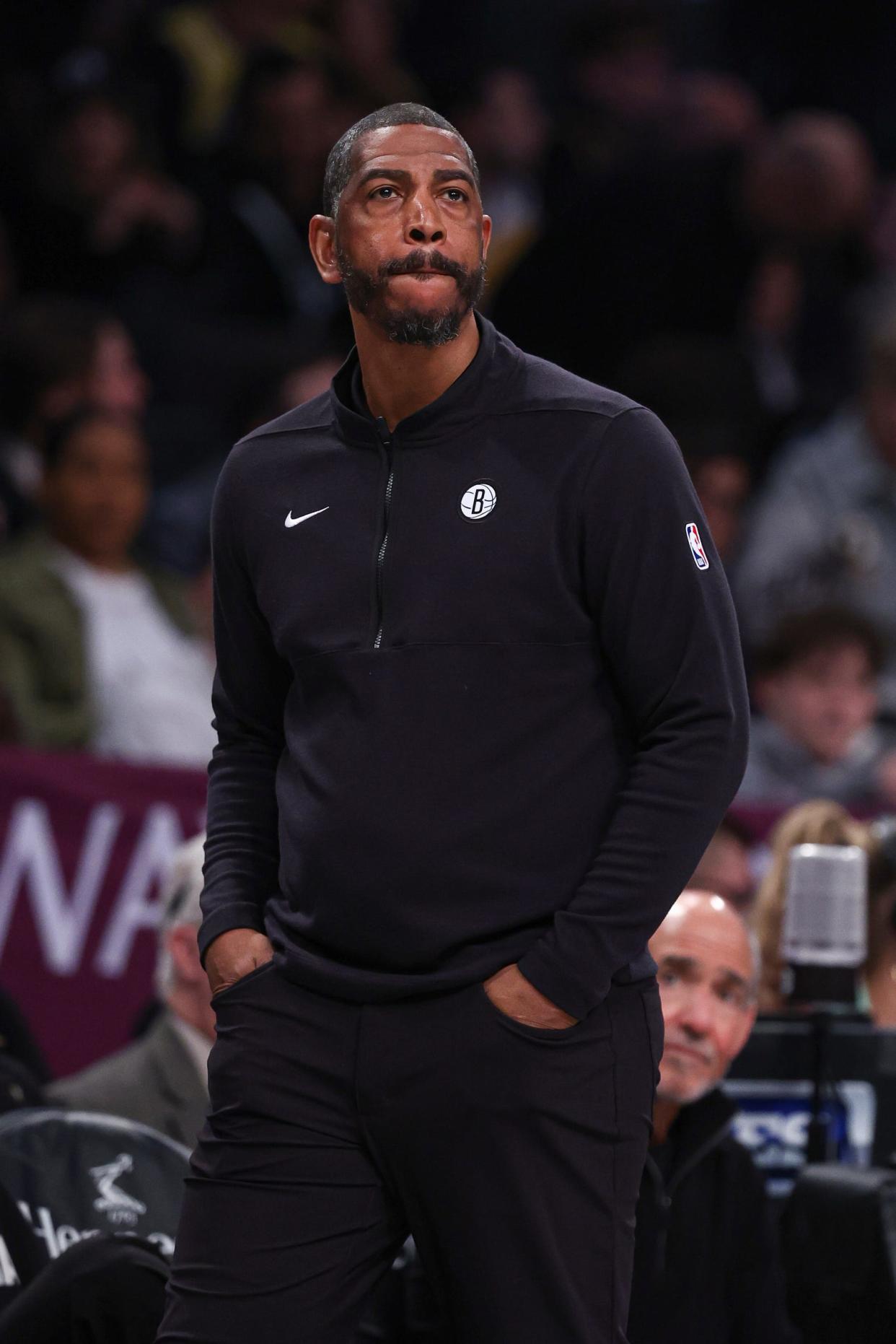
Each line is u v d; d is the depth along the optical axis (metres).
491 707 7.48
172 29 26.92
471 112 29.09
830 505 23.38
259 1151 7.58
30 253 25.14
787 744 20.39
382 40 28.97
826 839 13.73
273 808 8.39
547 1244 7.36
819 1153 11.23
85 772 16.78
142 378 23.83
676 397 23.16
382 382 7.93
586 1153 7.43
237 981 7.86
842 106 30.94
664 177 26.19
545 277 26.03
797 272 26.48
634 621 7.52
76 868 16.70
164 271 25.28
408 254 7.59
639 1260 10.40
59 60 26.94
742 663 7.77
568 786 7.52
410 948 7.43
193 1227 7.64
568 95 28.92
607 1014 7.50
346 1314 7.62
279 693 8.44
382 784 7.46
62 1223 10.30
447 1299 7.64
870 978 13.45
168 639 19.83
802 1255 10.57
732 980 10.48
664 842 7.35
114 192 25.14
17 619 18.62
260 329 25.09
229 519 8.24
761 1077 11.50
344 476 7.93
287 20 27.72
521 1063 7.32
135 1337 8.60
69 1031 16.59
